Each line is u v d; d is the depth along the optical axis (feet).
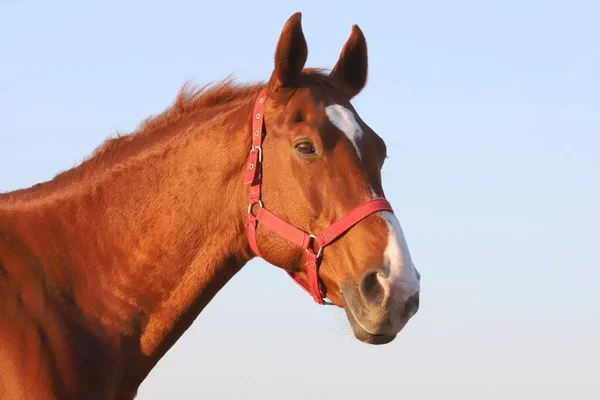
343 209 13.99
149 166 15.44
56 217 15.11
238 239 15.17
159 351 15.15
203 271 15.16
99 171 15.53
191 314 15.28
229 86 16.17
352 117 14.69
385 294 13.34
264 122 14.98
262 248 14.83
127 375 14.92
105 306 14.78
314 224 14.28
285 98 14.99
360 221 13.89
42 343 13.76
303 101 14.74
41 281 14.42
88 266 14.90
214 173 15.16
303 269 14.76
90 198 15.30
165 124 15.99
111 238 15.08
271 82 15.15
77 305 14.58
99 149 15.85
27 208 15.21
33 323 13.88
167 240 15.08
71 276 14.73
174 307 15.11
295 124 14.51
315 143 14.23
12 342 13.65
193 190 15.20
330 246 14.17
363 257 13.73
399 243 13.75
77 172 15.61
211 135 15.39
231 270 15.51
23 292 14.15
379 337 13.53
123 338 14.76
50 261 14.70
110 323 14.71
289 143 14.48
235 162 15.06
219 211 15.15
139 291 14.98
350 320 13.91
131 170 15.47
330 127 14.37
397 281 13.41
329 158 14.20
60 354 13.84
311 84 15.16
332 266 14.24
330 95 15.01
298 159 14.35
